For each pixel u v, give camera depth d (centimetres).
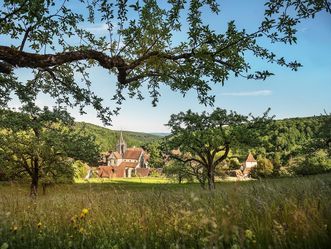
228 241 275
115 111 1091
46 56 745
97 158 4094
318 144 3928
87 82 1078
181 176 5672
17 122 2892
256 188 507
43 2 727
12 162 3897
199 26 765
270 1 683
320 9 645
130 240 367
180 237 325
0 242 383
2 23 753
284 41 720
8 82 1088
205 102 875
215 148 4344
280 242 258
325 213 313
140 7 796
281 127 15188
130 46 900
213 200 468
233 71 803
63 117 3609
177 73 877
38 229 455
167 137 4491
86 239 394
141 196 656
